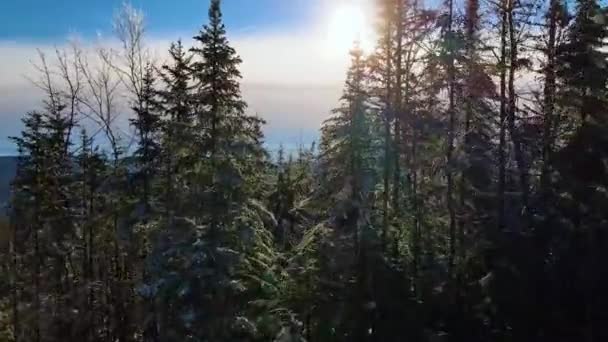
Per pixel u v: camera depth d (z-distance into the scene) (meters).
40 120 30.98
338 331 23.19
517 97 24.61
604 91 23.92
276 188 30.89
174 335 19.83
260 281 22.08
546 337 23.92
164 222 22.28
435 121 25.00
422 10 24.52
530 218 24.88
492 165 25.52
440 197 25.89
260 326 22.33
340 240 23.67
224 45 19.48
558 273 24.22
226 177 19.36
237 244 20.30
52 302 31.58
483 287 23.86
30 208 31.19
